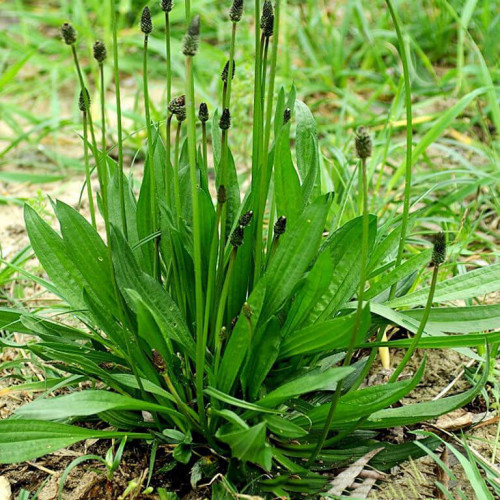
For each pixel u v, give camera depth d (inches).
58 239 31.9
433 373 35.0
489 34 57.1
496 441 31.8
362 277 27.5
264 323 29.5
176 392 30.1
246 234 30.9
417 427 32.7
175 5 64.9
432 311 31.5
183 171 32.6
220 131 33.1
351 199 39.6
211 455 31.0
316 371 30.8
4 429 28.8
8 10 72.4
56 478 31.7
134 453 32.1
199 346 29.1
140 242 30.9
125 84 61.8
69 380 31.4
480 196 43.4
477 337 29.7
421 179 41.6
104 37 63.0
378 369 35.1
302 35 59.2
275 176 30.8
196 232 28.2
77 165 49.0
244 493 30.0
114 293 31.0
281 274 29.9
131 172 34.3
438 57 62.3
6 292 39.4
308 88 56.2
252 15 66.6
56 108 54.1
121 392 31.3
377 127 52.1
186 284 31.6
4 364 33.1
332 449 31.0
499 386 34.2
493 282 31.6
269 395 29.0
